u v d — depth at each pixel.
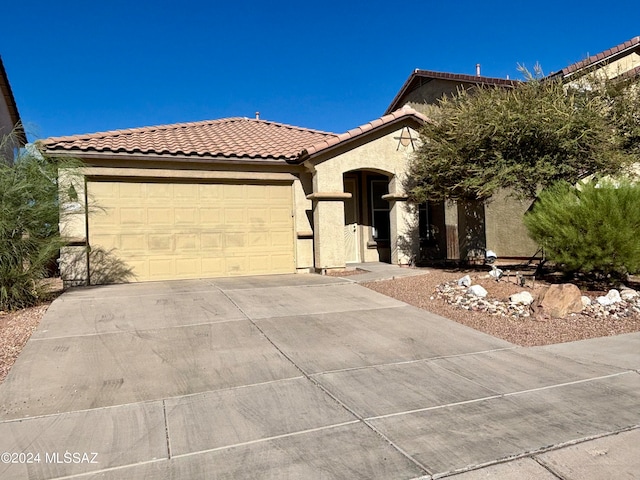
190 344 7.03
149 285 11.64
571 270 10.59
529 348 7.06
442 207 17.41
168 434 4.38
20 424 4.56
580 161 11.23
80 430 4.45
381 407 4.99
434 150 13.00
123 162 12.16
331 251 13.53
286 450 4.11
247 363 6.30
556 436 4.35
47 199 9.46
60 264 11.45
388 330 7.92
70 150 11.49
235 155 13.04
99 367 6.07
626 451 4.10
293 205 13.96
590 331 7.89
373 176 16.53
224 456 4.00
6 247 8.88
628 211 9.87
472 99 12.77
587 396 5.27
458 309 9.24
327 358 6.54
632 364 6.33
